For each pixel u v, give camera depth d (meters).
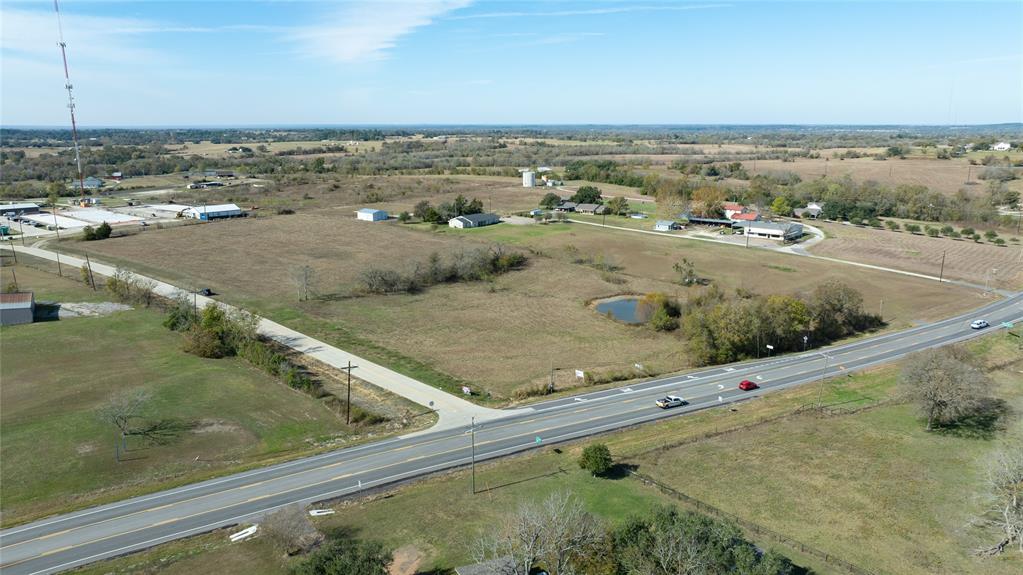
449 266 125.88
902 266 137.62
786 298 95.19
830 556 44.41
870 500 52.28
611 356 88.31
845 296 99.69
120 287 107.62
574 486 54.03
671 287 121.50
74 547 45.44
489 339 93.75
